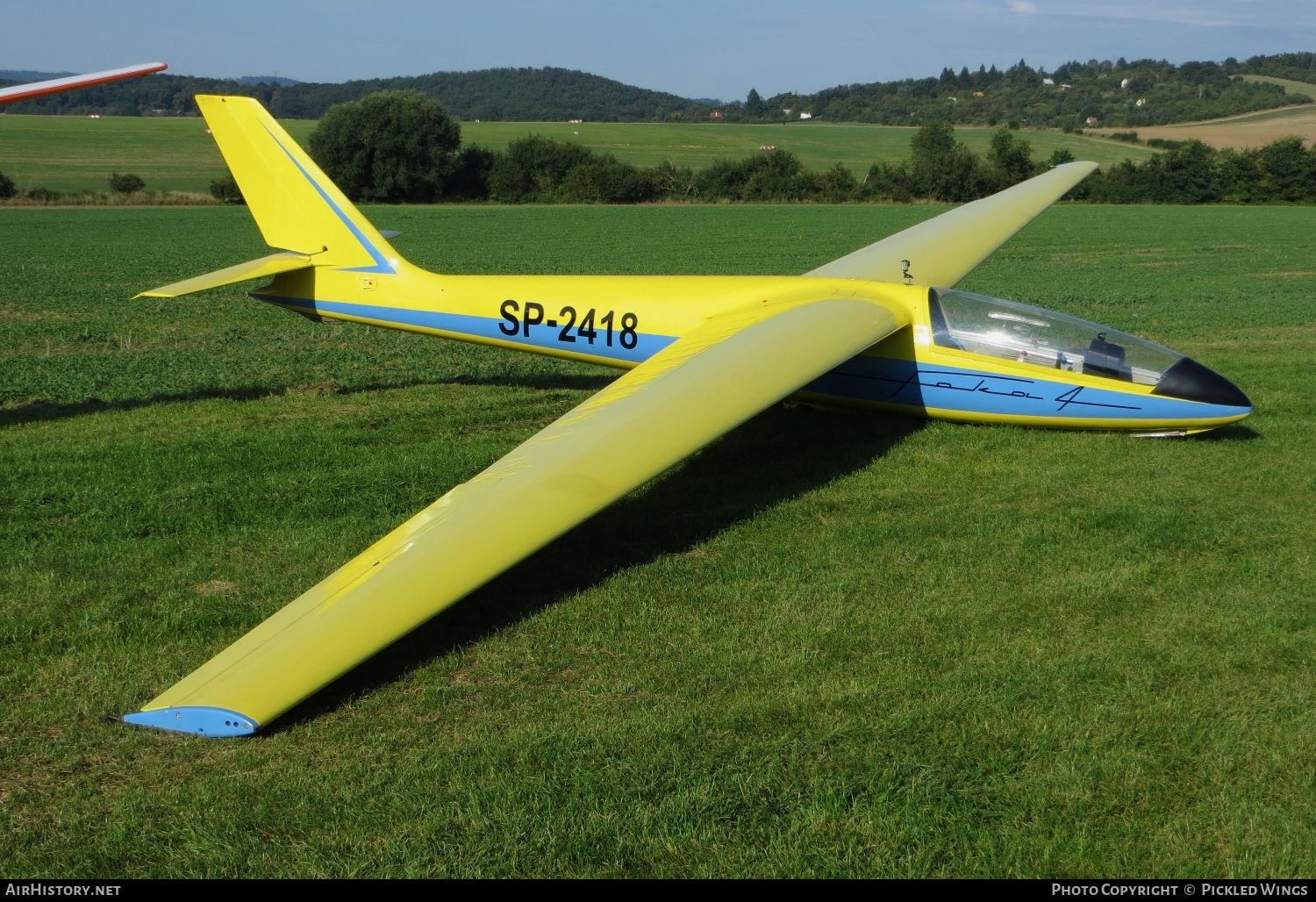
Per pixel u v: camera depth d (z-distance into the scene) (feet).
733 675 21.52
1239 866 15.69
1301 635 22.63
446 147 272.31
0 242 145.38
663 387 31.01
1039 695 20.40
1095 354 37.81
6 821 17.33
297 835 16.85
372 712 20.62
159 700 19.70
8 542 29.22
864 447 37.93
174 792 17.95
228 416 44.57
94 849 16.57
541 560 27.76
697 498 32.58
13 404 47.21
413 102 266.57
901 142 474.49
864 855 16.12
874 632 23.26
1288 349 58.23
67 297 88.28
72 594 25.71
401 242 151.84
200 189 267.80
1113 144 429.38
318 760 18.93
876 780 17.80
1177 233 165.27
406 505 32.17
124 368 55.72
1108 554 27.45
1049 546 28.04
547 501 24.16
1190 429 37.24
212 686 19.60
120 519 30.86
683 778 17.98
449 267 116.16
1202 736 18.86
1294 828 16.47
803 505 31.83
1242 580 25.76
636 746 18.98
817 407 42.91
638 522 30.53
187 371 54.80
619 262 121.49
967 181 271.28
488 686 21.44
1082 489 32.96
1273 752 18.39
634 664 22.13
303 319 74.08
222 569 27.30
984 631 23.20
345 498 32.60
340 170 264.31
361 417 43.80
